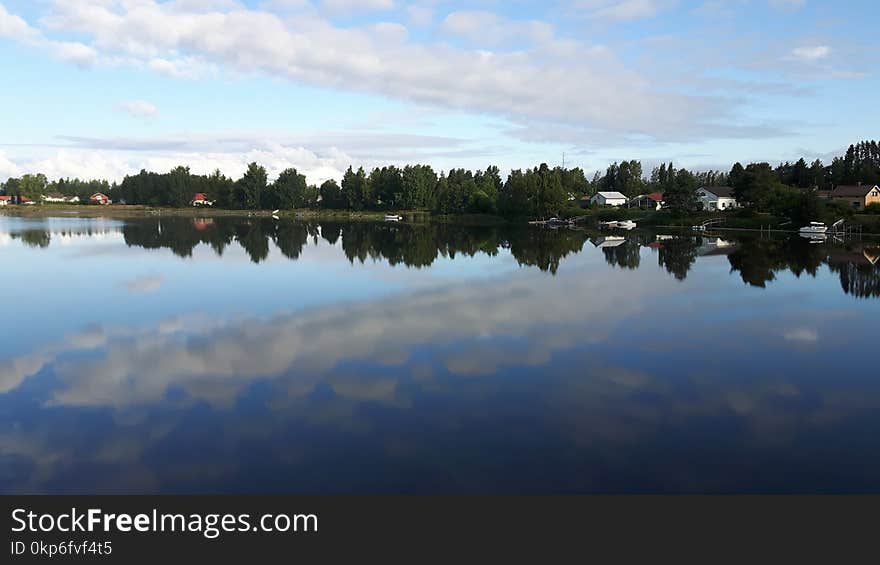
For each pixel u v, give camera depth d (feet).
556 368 59.98
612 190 643.04
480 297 99.40
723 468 39.11
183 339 70.95
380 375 57.47
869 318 83.97
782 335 74.02
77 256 158.20
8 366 60.44
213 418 47.03
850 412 48.91
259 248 187.62
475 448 41.81
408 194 532.32
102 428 45.29
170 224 336.49
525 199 437.58
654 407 49.75
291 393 52.54
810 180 523.70
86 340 70.54
